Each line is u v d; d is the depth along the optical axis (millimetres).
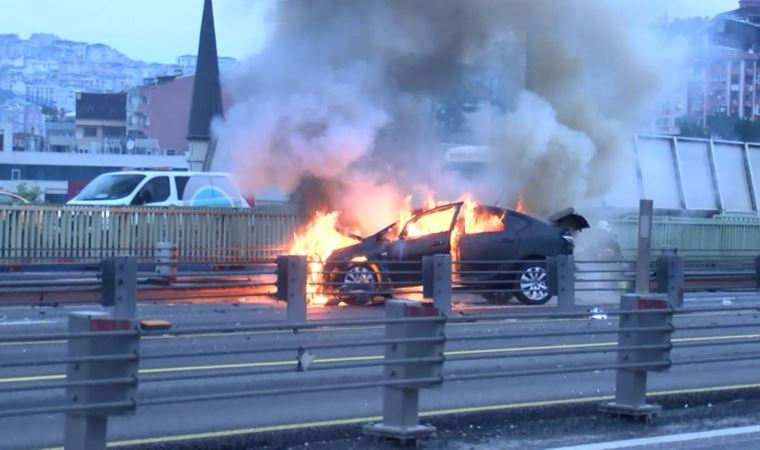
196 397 7070
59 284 14789
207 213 22641
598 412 9414
